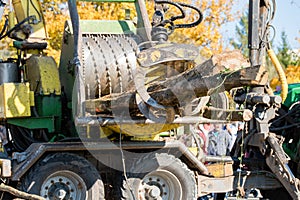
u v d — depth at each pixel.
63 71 9.48
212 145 10.55
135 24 9.64
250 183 9.31
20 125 8.94
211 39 16.69
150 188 8.70
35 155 8.17
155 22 9.09
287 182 9.05
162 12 9.12
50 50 15.23
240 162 9.34
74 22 8.47
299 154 9.77
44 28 9.59
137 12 9.67
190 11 16.73
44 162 8.23
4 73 9.29
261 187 9.34
